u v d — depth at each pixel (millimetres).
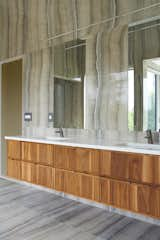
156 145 2410
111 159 2342
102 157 2418
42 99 3879
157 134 2621
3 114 4621
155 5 2621
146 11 2691
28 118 4094
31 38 4059
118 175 2291
